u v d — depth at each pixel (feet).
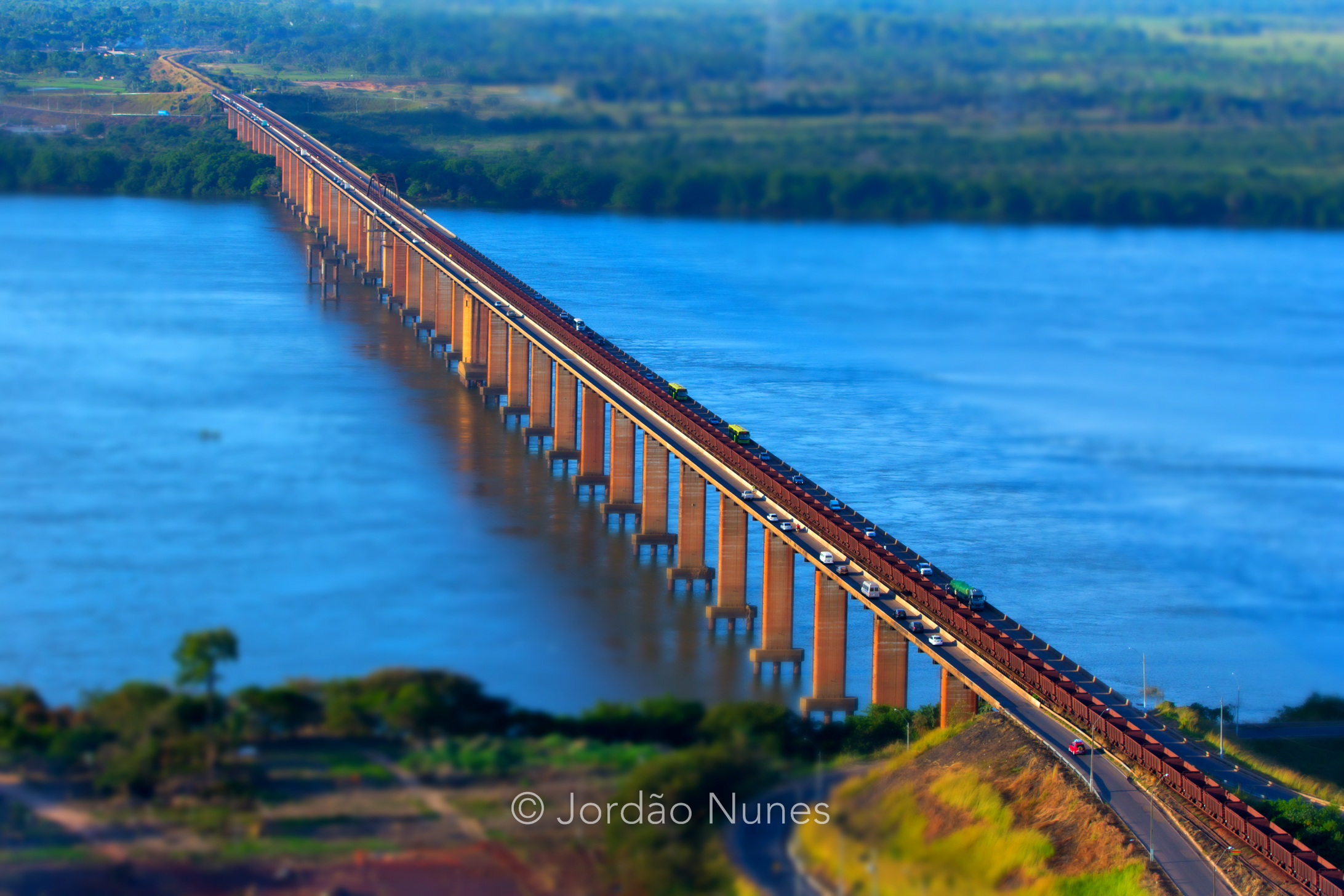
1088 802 570.87
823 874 571.28
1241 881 523.70
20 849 573.33
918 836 590.96
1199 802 569.23
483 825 588.50
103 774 617.62
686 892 563.07
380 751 652.48
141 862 563.89
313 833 584.81
